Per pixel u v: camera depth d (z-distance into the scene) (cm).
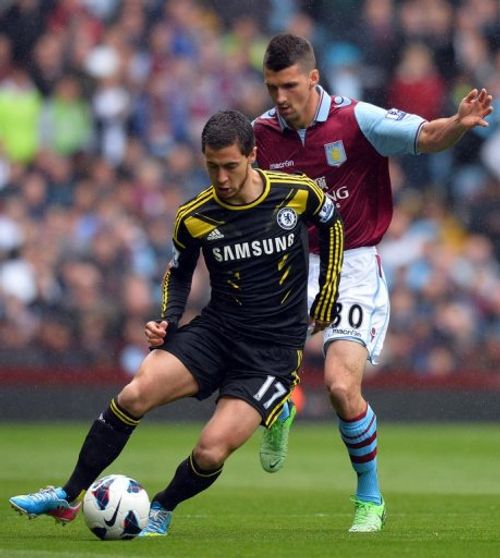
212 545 2014
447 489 3525
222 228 2156
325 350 2428
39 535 2214
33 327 5641
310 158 2492
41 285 5694
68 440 4900
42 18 6512
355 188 2486
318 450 4738
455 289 6162
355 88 6569
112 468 3997
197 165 6378
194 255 2197
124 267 5838
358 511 2388
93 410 5653
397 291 6062
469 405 5931
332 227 2230
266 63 2422
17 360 5606
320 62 6638
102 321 5712
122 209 6059
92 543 2042
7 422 5594
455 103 6594
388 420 5872
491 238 6406
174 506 2203
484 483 3703
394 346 5938
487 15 6788
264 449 2545
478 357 6028
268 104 6675
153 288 5872
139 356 5716
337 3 6788
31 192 6003
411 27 6675
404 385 5884
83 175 6191
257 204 2158
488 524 2542
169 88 6512
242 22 6825
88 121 6372
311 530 2384
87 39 6531
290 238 2180
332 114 2473
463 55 6662
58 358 5647
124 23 6644
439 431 5597
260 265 2164
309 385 5772
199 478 2152
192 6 6800
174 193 6234
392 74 6600
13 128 6209
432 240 6278
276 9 6869
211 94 6575
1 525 2411
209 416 5809
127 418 2122
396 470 4072
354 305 2431
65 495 2123
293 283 2194
